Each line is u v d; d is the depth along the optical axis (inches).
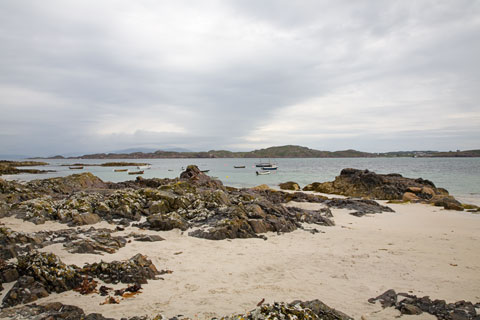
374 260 477.1
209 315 283.6
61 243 499.2
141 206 778.8
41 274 332.5
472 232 701.9
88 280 352.2
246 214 717.9
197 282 373.1
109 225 665.0
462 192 1651.1
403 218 895.7
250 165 6274.6
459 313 288.2
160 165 6314.0
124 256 457.4
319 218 803.4
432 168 4008.4
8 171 3238.2
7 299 291.0
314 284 374.6
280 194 1341.0
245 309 298.0
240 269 427.8
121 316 277.9
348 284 375.6
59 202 782.5
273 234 645.9
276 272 418.3
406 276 406.0
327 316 262.2
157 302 311.0
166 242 555.2
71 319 262.1
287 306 255.6
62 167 4987.7
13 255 420.2
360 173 1665.8
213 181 1472.7
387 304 316.2
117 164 5831.7
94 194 870.4
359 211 981.8
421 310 300.7
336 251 530.0
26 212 687.1
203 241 571.5
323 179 2642.7
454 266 449.7
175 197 810.8
